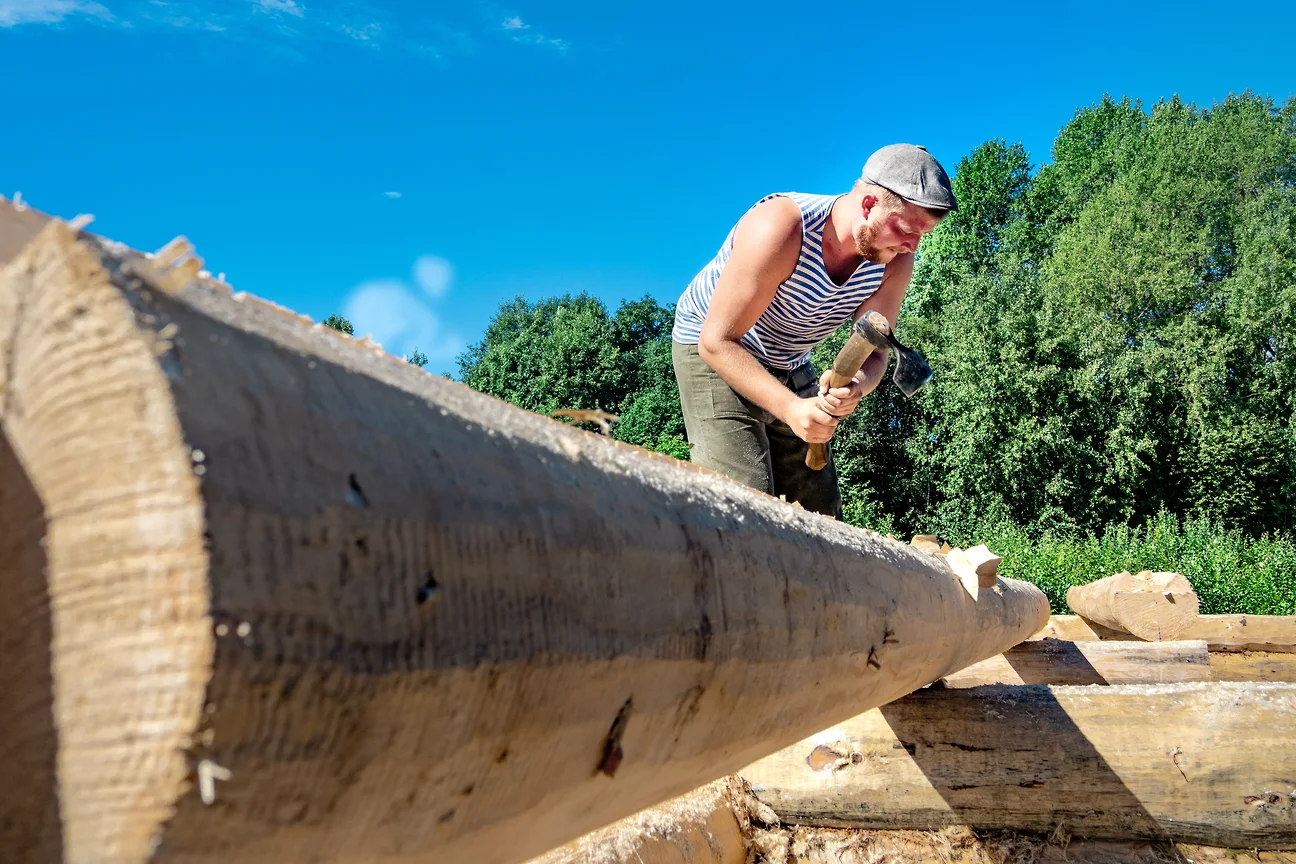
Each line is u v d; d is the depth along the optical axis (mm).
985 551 2396
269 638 566
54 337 594
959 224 38688
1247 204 29984
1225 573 10047
